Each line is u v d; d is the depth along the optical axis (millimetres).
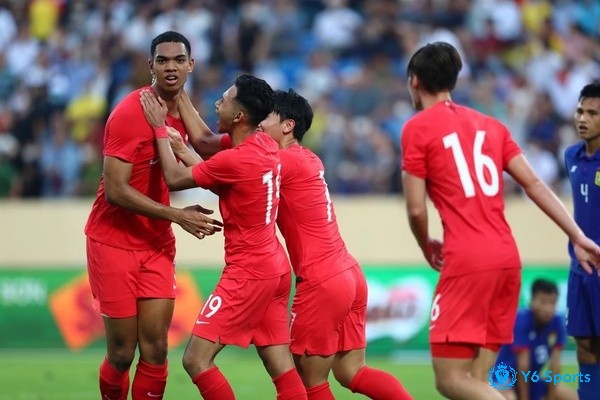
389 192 49781
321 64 56219
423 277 43625
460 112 21172
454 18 58750
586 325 24969
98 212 23719
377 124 53031
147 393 23922
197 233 22859
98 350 43781
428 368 39844
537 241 43656
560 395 28906
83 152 51188
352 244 44500
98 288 23781
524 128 54094
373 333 43438
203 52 57469
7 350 44031
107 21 58562
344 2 59438
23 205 45062
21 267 44531
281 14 58656
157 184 23734
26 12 59375
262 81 22984
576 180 25156
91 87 54438
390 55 57719
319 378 23234
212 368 22500
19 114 53000
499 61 57688
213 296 22719
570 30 59844
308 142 51219
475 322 20422
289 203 23297
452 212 20656
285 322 23484
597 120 24500
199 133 24250
